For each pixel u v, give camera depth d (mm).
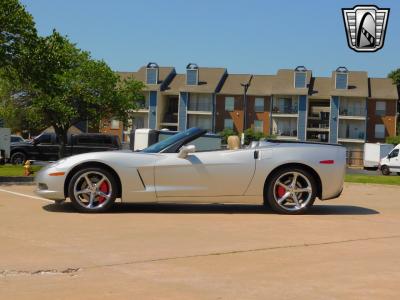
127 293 4113
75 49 31250
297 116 63156
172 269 4801
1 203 8758
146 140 24453
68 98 31312
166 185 8047
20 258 5109
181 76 68250
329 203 10062
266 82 65500
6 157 28109
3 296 4027
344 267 4930
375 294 4145
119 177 7941
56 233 6277
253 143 8508
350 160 62312
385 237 6367
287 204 8219
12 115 37531
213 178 8094
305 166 8180
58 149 30969
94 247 5586
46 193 8008
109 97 32125
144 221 7219
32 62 17484
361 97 62719
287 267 4902
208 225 6969
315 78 66812
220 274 4660
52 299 3969
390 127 63062
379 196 11617
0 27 17078
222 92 64250
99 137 31016
